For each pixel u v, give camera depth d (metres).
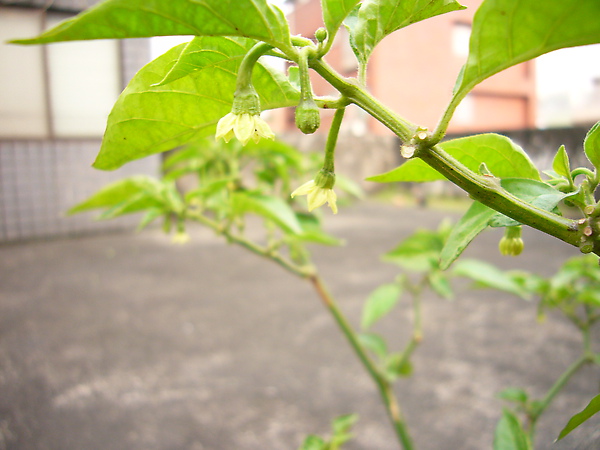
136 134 0.16
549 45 0.11
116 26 0.10
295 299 1.02
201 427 0.55
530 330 0.83
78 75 1.69
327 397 0.62
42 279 1.18
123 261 1.38
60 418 0.57
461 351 0.75
